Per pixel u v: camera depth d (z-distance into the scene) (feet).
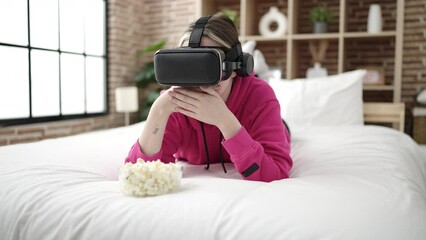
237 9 13.61
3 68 11.22
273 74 10.23
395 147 5.35
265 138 3.98
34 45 12.18
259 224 2.39
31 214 2.82
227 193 2.79
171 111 3.82
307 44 12.92
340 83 8.97
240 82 4.14
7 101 11.37
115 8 14.90
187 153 4.59
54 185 3.16
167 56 3.29
